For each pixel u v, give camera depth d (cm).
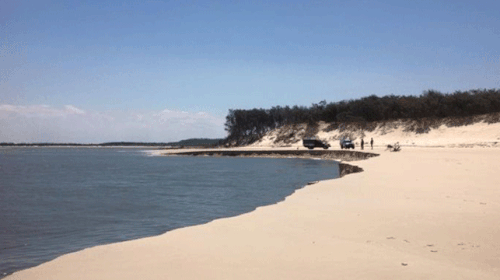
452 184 2216
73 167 7019
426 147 9012
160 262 887
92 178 4612
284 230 1177
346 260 871
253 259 890
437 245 990
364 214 1395
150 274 802
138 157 12206
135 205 2491
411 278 750
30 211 2312
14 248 1442
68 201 2722
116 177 4712
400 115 12975
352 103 14975
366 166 3562
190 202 2577
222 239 1085
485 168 3247
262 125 19488
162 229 1770
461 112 11544
